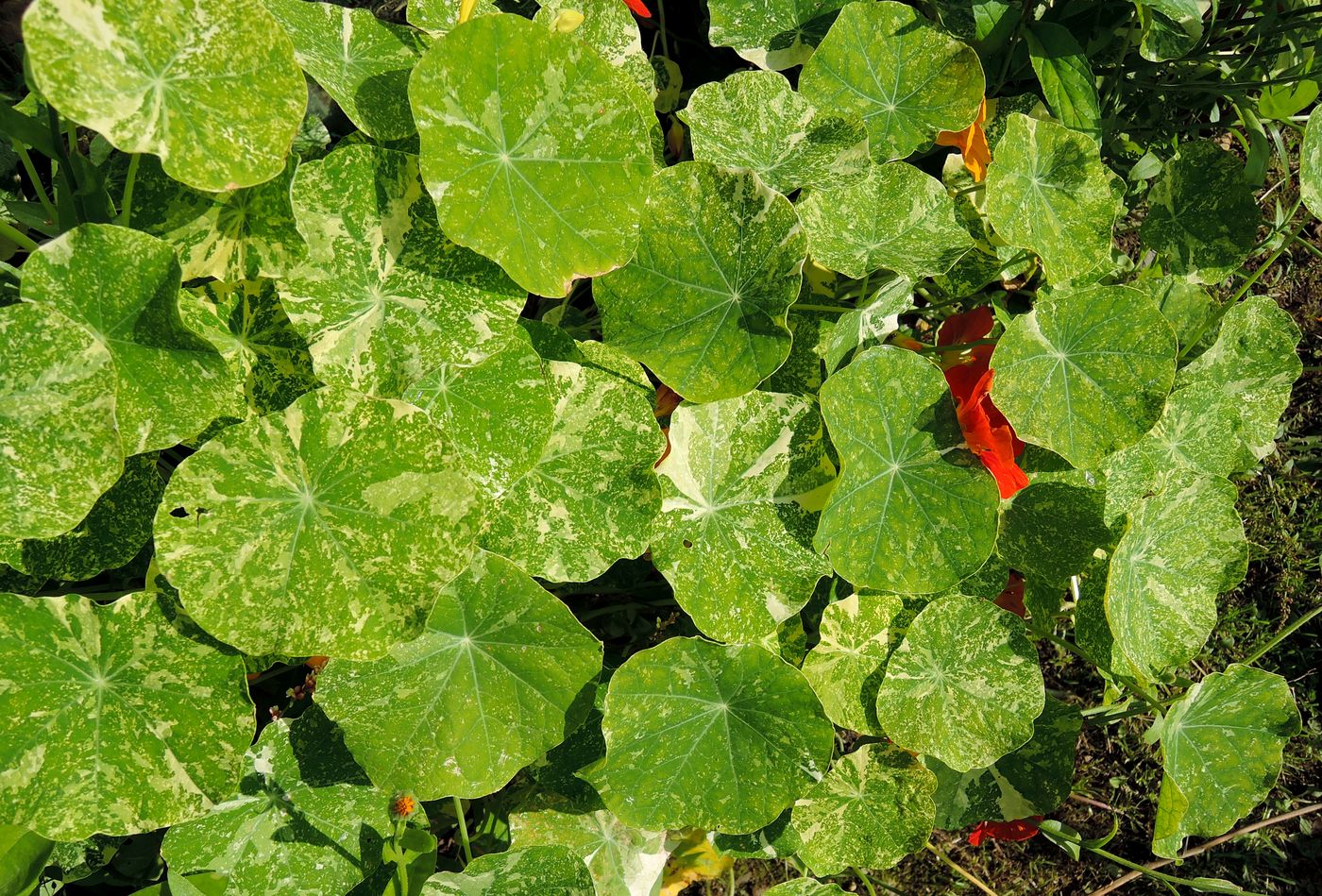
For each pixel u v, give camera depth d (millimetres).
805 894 643
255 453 548
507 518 594
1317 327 883
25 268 528
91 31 511
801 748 614
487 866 607
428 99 554
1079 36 733
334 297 567
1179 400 682
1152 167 755
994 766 684
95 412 533
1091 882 813
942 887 801
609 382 604
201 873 585
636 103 611
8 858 550
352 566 556
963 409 630
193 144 529
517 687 594
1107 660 656
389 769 586
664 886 688
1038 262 707
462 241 562
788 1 664
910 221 641
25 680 548
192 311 567
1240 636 843
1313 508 854
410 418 553
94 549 570
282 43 531
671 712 612
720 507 614
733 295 597
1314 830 831
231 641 546
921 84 647
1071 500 653
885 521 620
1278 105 702
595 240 579
